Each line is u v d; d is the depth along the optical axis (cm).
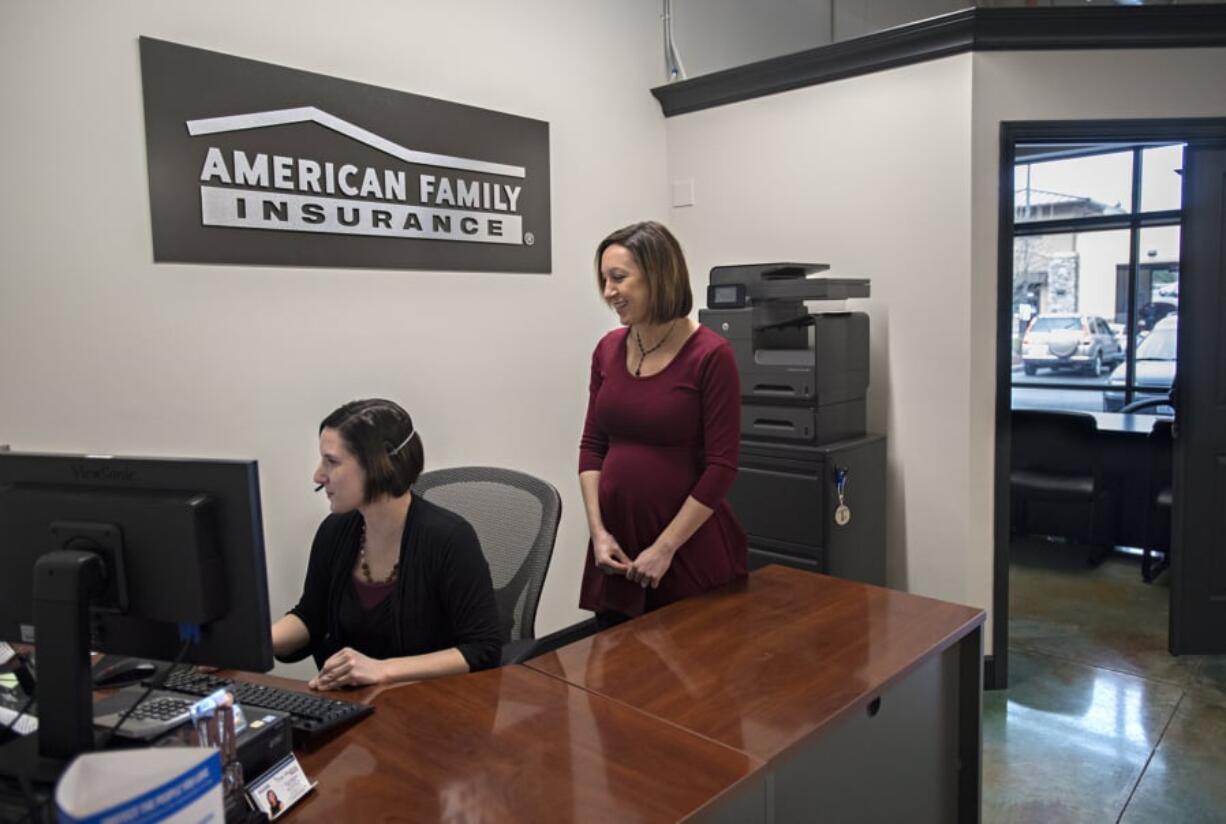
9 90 195
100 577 109
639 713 134
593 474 212
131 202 214
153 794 74
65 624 104
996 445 297
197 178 225
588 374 338
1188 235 300
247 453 240
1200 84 282
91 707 107
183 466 110
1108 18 275
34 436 203
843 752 142
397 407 165
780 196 335
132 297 216
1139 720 276
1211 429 309
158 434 223
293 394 249
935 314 299
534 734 127
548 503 199
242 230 235
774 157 335
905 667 151
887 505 318
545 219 315
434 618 165
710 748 122
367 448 156
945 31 284
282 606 251
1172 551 320
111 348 214
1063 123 284
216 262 230
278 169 240
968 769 176
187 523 108
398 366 274
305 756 121
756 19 406
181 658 115
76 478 114
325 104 249
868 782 149
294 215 245
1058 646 337
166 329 223
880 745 152
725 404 189
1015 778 243
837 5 452
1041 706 287
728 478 189
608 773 116
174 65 219
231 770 102
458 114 283
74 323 207
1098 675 310
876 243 311
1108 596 393
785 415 299
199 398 230
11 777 104
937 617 175
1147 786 238
